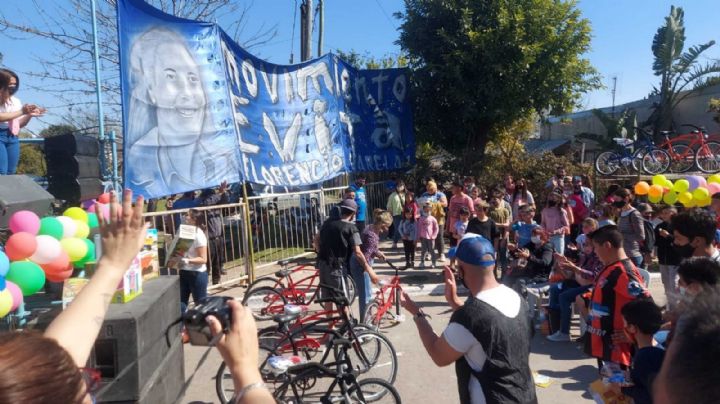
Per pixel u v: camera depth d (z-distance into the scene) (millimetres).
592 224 6785
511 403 2645
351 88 15734
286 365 4426
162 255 8594
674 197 8250
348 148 15148
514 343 2707
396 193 14188
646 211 9406
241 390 1450
